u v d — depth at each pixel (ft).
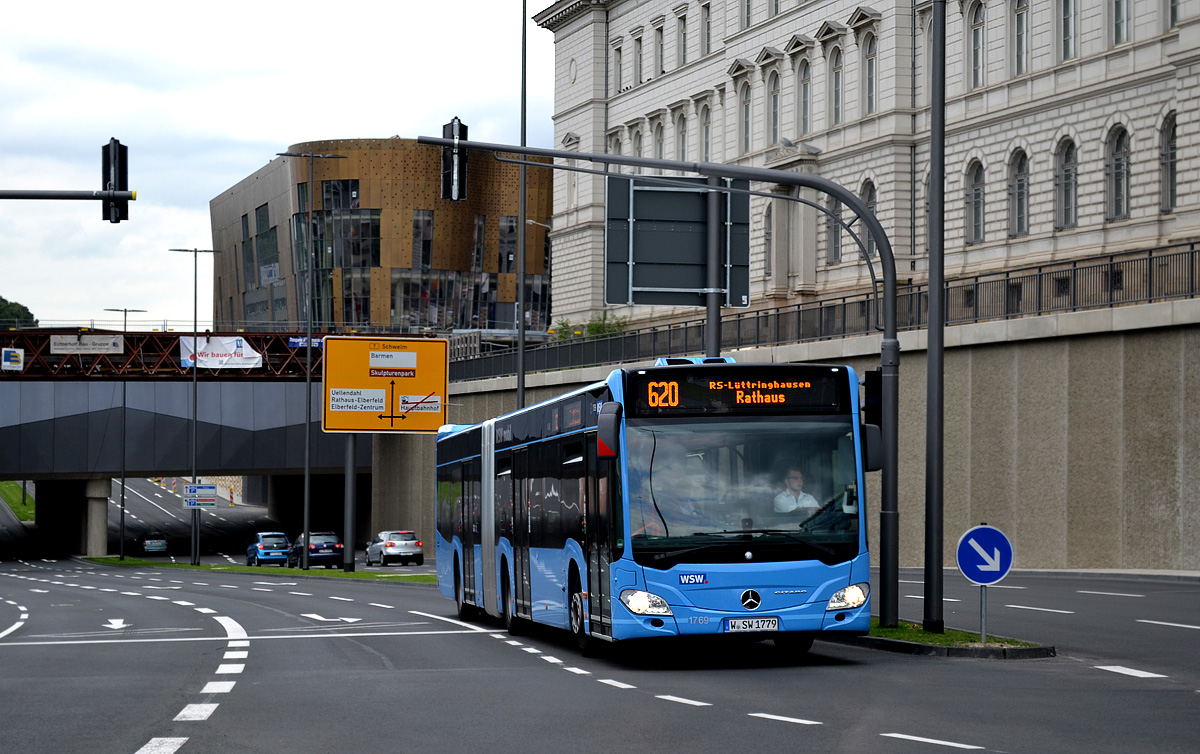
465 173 91.50
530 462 91.91
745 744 44.42
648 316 340.80
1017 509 166.50
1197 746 43.16
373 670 72.23
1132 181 213.46
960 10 249.96
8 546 469.16
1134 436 151.84
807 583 69.46
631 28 364.38
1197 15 197.06
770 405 71.20
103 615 140.56
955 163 249.96
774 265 289.33
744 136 314.76
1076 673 65.51
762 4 308.40
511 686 63.62
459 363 322.14
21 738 47.42
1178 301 146.20
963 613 101.60
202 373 354.74
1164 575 138.51
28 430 348.59
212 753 43.78
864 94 273.95
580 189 377.30
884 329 87.10
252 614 133.08
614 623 69.87
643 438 70.33
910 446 182.50
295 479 514.27
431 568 278.87
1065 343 160.76
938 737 45.34
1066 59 229.25
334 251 526.16
